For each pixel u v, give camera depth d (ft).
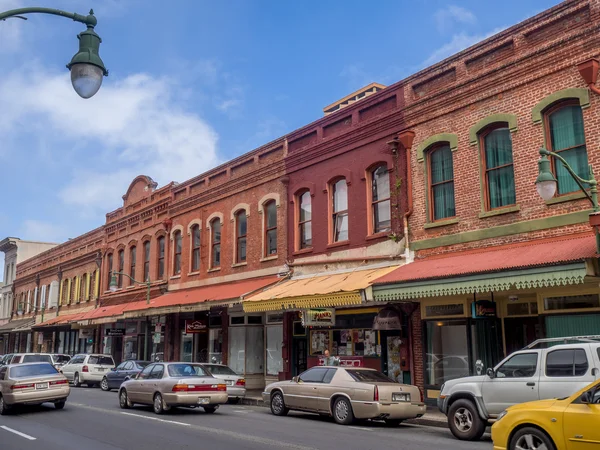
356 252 62.34
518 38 50.06
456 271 45.29
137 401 54.60
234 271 82.28
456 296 52.31
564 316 44.62
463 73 54.44
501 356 49.44
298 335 71.05
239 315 80.89
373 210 62.03
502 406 35.53
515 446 26.02
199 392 51.13
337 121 68.08
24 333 170.71
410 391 44.32
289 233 72.49
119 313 100.37
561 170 46.37
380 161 61.11
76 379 90.38
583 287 43.68
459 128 53.93
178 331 94.68
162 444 34.50
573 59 45.70
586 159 44.73
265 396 52.24
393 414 42.86
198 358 89.15
